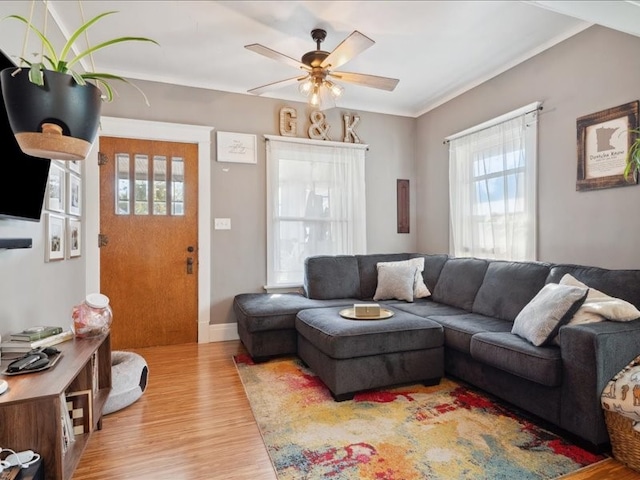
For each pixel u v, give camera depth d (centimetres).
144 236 358
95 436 197
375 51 317
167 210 366
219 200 382
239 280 390
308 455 178
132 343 355
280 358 326
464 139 385
